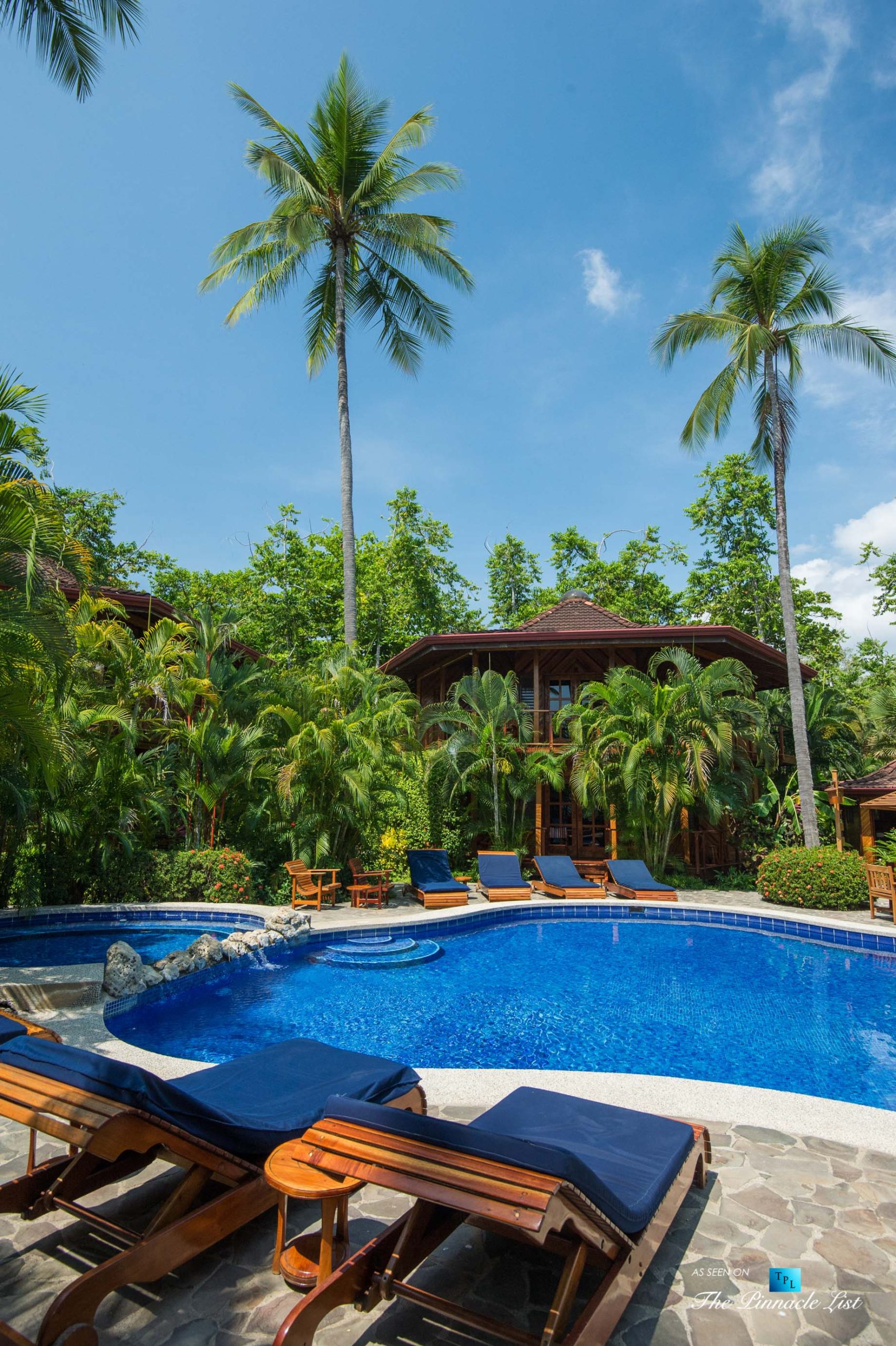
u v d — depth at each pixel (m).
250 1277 3.01
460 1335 2.71
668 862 16.92
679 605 31.98
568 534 33.75
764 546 29.58
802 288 16.89
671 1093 5.01
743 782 15.87
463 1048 6.98
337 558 29.89
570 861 15.20
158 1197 3.53
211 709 13.85
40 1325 2.50
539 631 17.98
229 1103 3.50
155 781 12.96
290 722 13.98
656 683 16.03
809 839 15.59
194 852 12.80
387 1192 3.72
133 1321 2.74
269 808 14.23
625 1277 2.68
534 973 9.81
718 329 17.36
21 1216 3.38
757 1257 3.16
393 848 15.68
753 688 17.16
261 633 27.80
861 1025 7.75
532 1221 2.22
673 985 9.27
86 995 7.28
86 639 12.09
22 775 10.11
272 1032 7.38
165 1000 7.98
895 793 15.48
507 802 17.48
